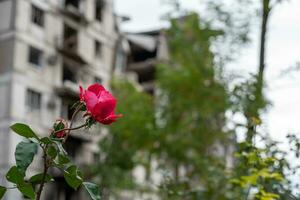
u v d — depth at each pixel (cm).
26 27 3516
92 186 309
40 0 3612
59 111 3591
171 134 2242
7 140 3278
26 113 3422
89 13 3994
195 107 2048
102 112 305
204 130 1964
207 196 903
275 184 614
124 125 2436
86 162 3656
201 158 1373
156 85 2409
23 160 295
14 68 3406
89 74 3938
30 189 309
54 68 3638
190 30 2116
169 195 848
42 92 3528
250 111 846
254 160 595
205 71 2039
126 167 2666
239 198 743
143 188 2514
